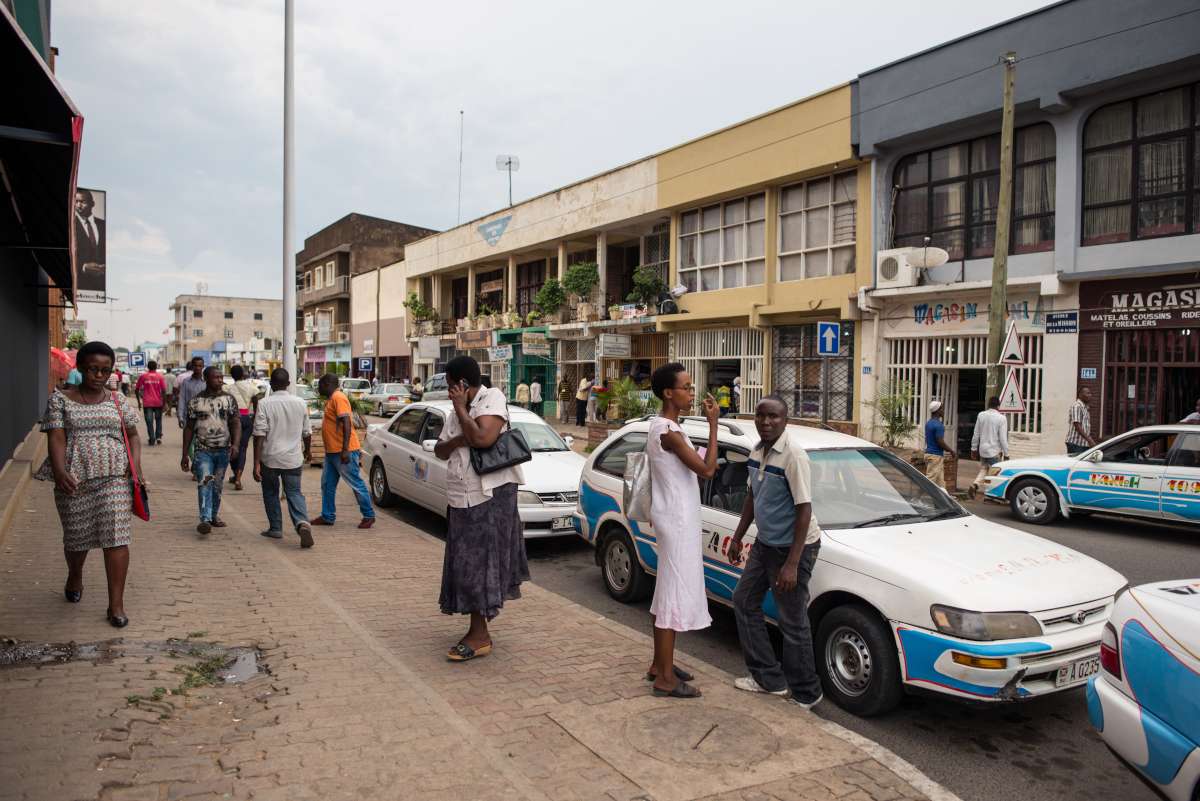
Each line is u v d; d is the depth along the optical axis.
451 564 4.85
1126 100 13.69
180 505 9.70
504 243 31.41
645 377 24.56
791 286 19.20
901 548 4.58
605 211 25.17
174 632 4.99
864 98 16.92
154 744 3.49
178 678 4.25
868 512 5.25
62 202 6.34
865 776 3.54
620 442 6.90
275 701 4.07
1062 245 14.21
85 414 4.94
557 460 9.18
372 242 50.44
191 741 3.57
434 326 38.50
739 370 21.17
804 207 19.08
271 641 4.98
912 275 16.00
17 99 4.65
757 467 4.55
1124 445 10.01
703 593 4.43
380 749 3.56
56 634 4.77
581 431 23.77
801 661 4.29
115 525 4.97
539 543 9.07
